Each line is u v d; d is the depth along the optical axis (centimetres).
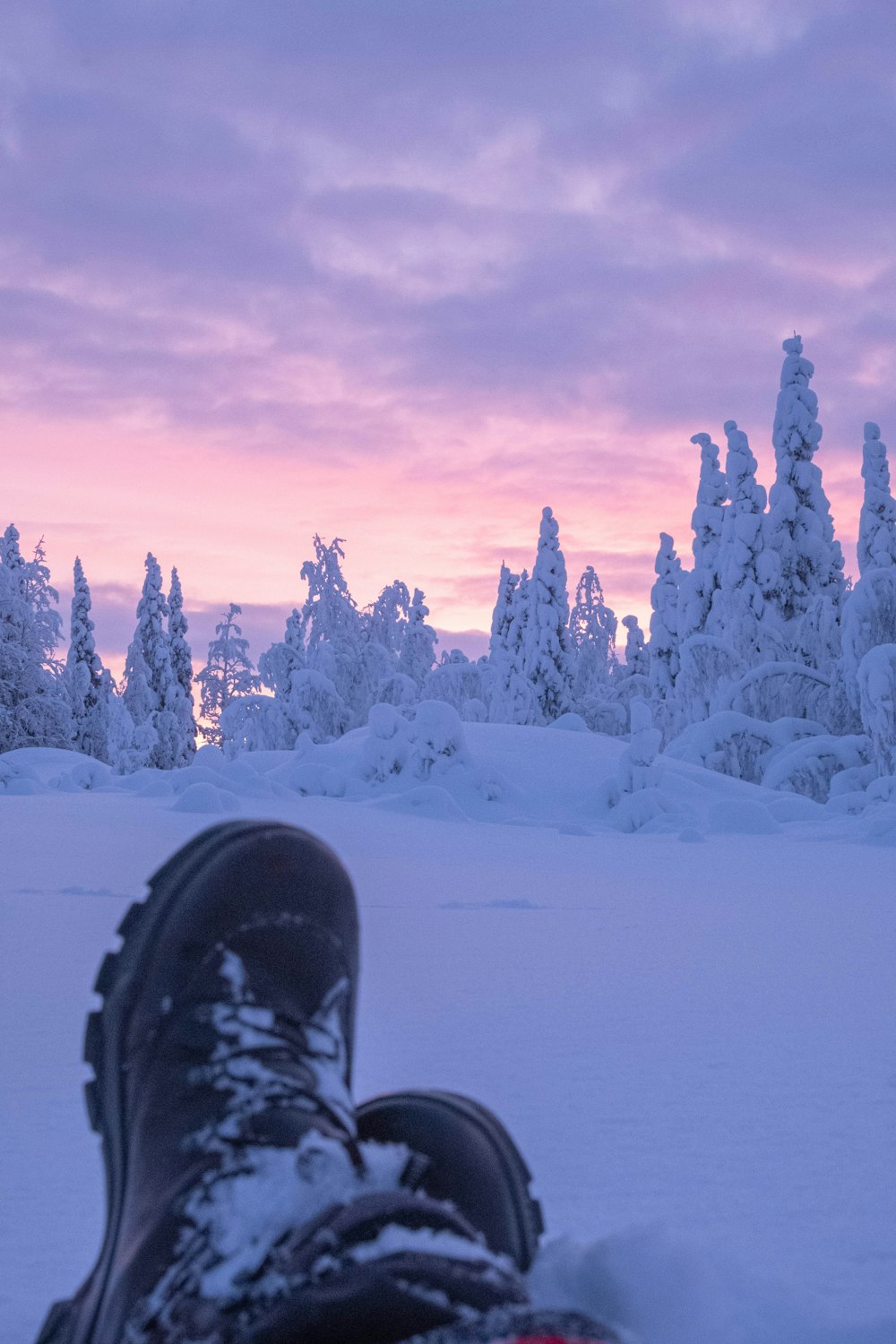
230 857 128
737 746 3038
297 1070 113
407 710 3916
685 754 3056
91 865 927
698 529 4038
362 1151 95
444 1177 101
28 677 4256
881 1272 171
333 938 130
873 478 3578
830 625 3494
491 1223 100
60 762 3812
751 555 3628
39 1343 113
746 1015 405
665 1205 206
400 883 930
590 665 6825
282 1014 119
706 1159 235
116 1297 96
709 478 4056
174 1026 116
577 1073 314
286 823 136
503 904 777
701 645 3462
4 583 4425
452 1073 312
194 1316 82
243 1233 85
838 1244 185
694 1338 92
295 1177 90
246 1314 79
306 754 2594
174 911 124
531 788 2377
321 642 4603
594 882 1002
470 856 1295
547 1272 96
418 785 2322
